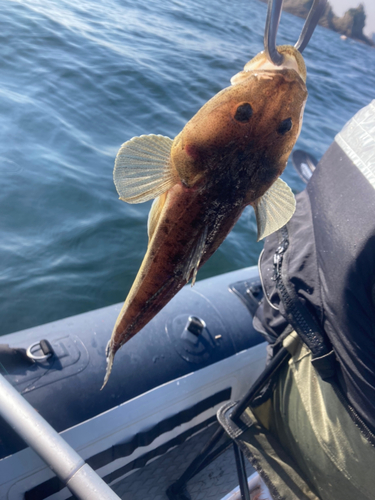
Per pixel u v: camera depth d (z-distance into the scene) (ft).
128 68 10.44
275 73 1.60
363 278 1.97
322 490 2.41
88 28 12.10
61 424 2.75
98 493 1.50
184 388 3.30
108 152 7.41
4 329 4.60
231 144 1.61
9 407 1.72
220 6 20.54
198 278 6.00
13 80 8.57
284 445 2.66
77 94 8.83
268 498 2.95
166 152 1.72
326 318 2.14
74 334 3.24
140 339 3.38
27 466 2.40
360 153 2.15
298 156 4.52
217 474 3.42
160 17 15.66
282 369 2.61
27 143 6.93
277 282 2.36
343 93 15.15
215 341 3.65
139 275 1.73
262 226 1.86
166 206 1.68
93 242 5.73
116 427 2.92
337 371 2.18
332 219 2.15
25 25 10.73
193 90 10.61
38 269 5.23
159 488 3.20
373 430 2.04
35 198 6.01
